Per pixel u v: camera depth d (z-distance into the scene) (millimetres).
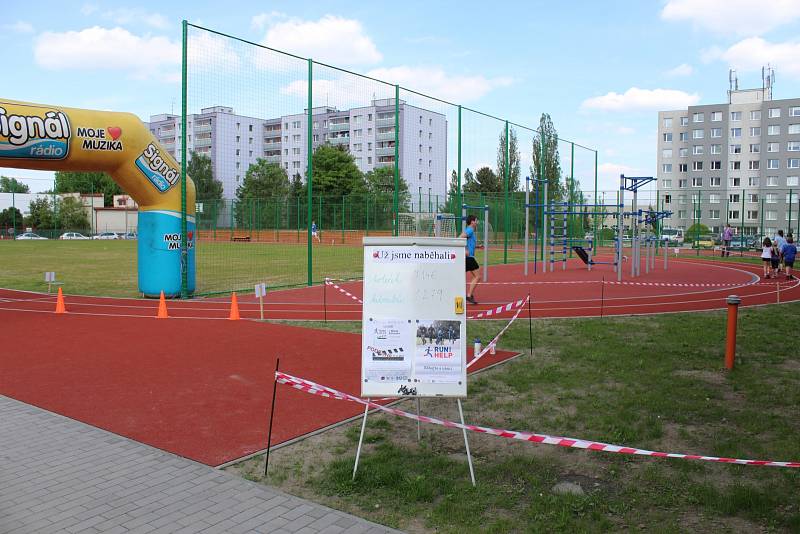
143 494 4938
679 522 4531
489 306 14953
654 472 5387
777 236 23438
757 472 5410
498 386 8062
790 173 78062
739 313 13703
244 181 60719
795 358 9398
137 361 9477
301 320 13195
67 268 27781
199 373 8734
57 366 9180
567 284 20516
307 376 8547
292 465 5535
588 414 6895
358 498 4891
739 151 81750
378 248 5418
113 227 81875
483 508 4719
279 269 26359
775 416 6805
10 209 73000
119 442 6094
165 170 16250
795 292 18203
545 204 25172
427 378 5332
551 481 5223
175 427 6523
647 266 25859
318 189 72250
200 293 17703
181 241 16703
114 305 15609
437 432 6410
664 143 85812
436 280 5398
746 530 4414
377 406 5605
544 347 10250
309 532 4324
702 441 6113
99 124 14938
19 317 13773
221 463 5562
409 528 4406
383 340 5344
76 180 99125
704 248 48250
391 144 95875
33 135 13922
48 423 6668
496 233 42375
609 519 4566
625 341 10656
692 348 10016
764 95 86500
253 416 6871
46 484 5129
